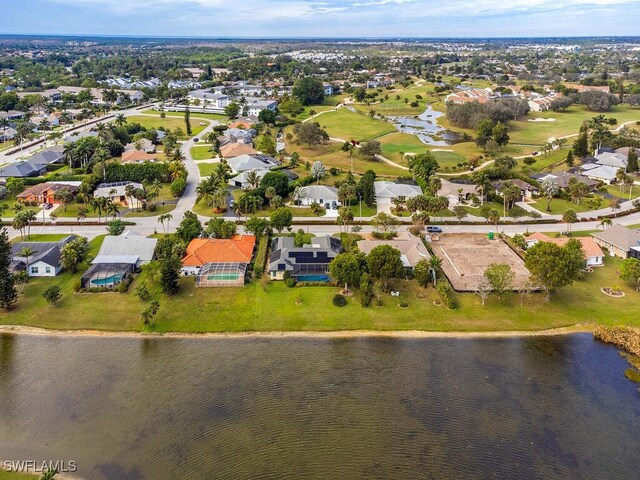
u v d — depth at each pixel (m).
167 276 98.56
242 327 89.94
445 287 98.12
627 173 186.75
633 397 73.69
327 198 153.25
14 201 157.88
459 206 148.25
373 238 128.62
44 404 70.75
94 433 65.69
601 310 95.94
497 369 79.56
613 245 121.62
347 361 81.06
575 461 62.22
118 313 93.81
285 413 69.44
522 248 121.56
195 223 123.69
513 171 191.62
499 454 63.09
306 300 98.56
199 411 69.69
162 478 59.19
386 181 172.00
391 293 101.12
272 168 187.12
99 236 129.12
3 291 91.69
